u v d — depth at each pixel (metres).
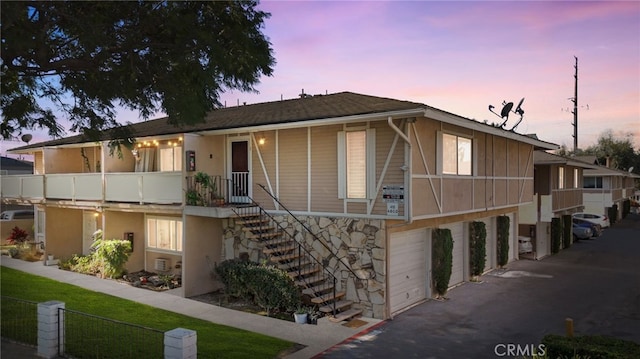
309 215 13.39
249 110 17.86
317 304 11.95
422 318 11.82
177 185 14.30
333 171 12.95
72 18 7.99
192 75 9.20
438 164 13.14
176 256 16.55
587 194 37.94
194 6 9.09
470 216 16.25
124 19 8.86
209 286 14.51
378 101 14.19
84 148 20.64
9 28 7.40
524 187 20.59
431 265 14.07
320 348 9.47
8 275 16.06
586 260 21.30
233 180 15.22
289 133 13.88
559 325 11.19
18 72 9.01
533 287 15.52
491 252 19.03
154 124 19.78
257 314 11.98
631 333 10.60
